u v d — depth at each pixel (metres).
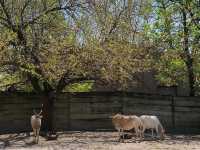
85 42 22.33
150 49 25.64
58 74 21.72
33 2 23.08
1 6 22.44
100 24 23.67
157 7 28.14
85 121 25.92
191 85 28.45
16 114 25.38
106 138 22.20
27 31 22.58
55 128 25.14
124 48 22.89
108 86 25.92
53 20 23.05
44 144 19.84
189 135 24.36
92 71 22.61
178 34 27.42
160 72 28.25
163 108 27.25
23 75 23.27
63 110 25.70
